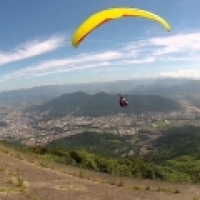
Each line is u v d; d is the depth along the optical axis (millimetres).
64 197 22016
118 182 32000
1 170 25609
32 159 35000
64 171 31984
